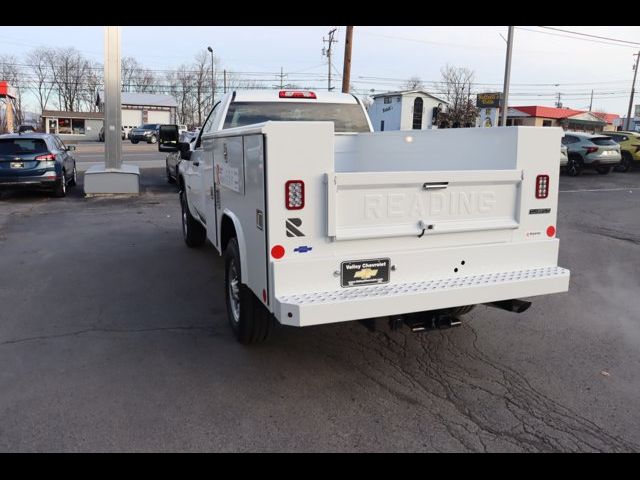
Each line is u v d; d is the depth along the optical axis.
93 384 4.08
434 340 5.02
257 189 3.76
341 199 3.64
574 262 8.08
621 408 3.84
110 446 3.32
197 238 8.30
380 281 3.83
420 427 3.57
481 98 29.97
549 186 4.28
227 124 6.14
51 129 59.94
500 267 4.19
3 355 4.57
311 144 3.55
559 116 66.19
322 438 3.44
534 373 4.37
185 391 4.00
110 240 9.12
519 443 3.41
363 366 4.45
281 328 5.24
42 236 9.44
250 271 4.11
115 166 15.32
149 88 85.38
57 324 5.30
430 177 3.84
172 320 5.43
